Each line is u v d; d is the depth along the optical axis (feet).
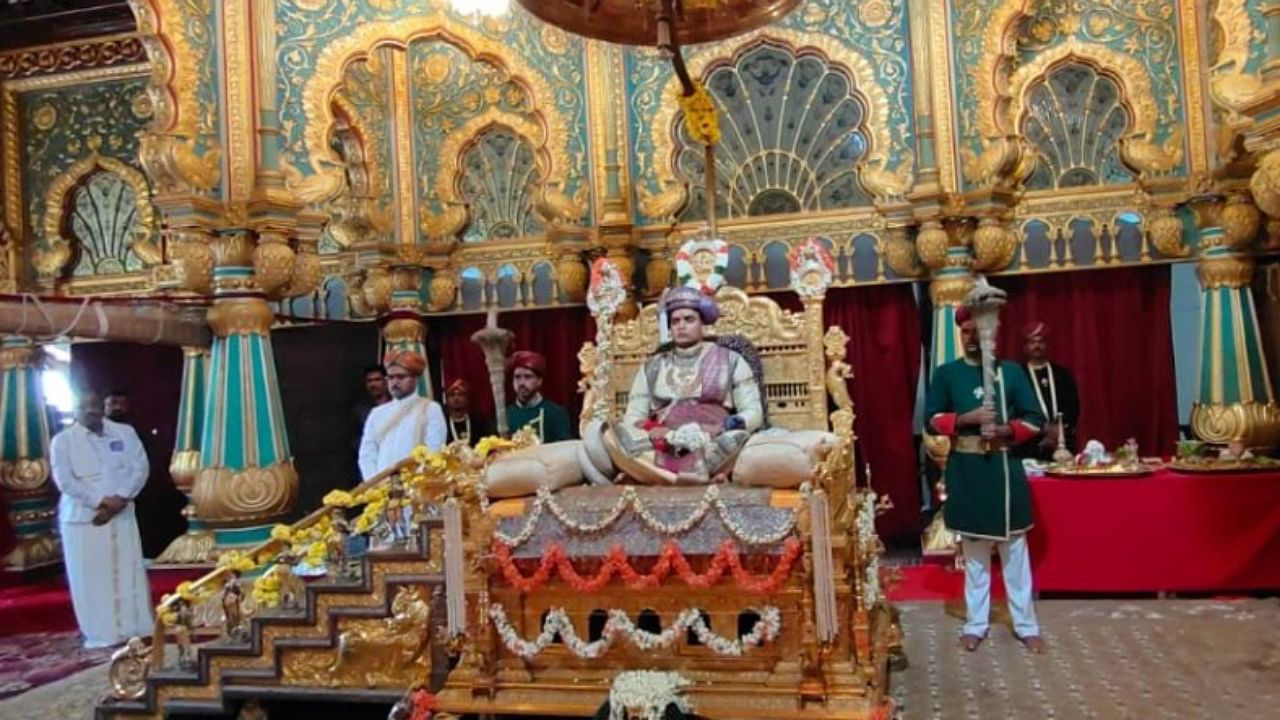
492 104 33.78
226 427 24.47
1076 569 22.13
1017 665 17.69
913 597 23.95
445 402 33.53
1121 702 15.39
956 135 28.55
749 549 13.47
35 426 34.42
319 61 26.71
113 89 36.50
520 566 14.42
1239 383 26.50
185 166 23.81
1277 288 27.68
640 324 19.06
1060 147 29.66
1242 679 16.17
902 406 30.53
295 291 25.88
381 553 17.08
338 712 18.48
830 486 13.30
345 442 34.65
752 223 31.07
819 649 13.15
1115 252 28.43
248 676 17.29
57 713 19.21
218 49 25.08
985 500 18.79
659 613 14.01
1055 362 29.32
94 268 37.04
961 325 19.86
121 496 25.91
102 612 25.52
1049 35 29.35
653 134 31.71
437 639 16.70
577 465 15.76
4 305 23.63
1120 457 24.08
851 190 31.04
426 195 34.17
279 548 19.21
